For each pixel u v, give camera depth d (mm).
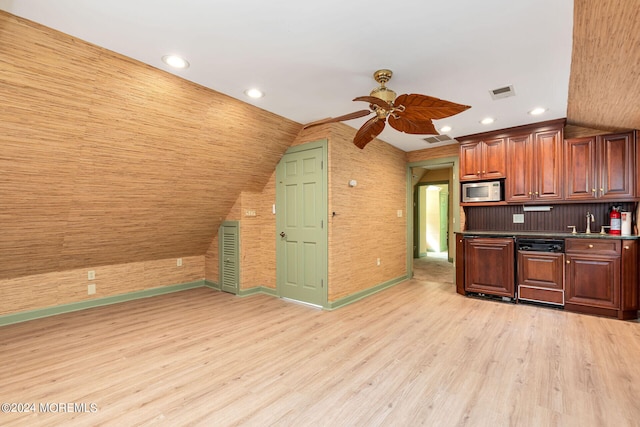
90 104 2314
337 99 3021
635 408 1777
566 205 3922
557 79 2574
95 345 2688
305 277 3912
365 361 2383
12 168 2354
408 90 2826
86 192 2910
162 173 3230
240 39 2008
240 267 4281
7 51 1831
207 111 2945
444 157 4930
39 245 3119
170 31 1915
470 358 2414
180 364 2348
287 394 1957
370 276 4371
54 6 1664
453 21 1828
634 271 3195
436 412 1773
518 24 1849
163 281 4477
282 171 4156
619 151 3414
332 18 1798
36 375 2180
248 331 3004
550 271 3594
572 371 2195
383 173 4691
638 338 2740
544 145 3777
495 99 3021
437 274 5867
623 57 1991
